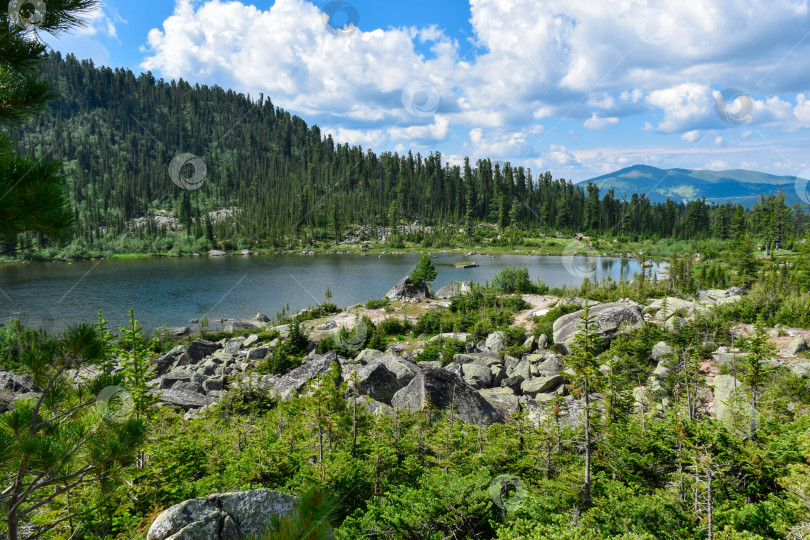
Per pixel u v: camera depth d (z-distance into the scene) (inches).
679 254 6530.5
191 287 4207.7
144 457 549.0
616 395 891.4
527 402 1298.0
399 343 2283.5
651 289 3203.7
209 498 393.7
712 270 4035.4
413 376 1302.9
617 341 1620.3
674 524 536.7
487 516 541.6
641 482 654.5
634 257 6761.8
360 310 3120.1
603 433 727.7
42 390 213.8
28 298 3565.5
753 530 512.1
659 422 811.4
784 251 5521.7
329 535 116.2
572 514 553.6
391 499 595.2
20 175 149.9
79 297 3646.7
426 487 569.9
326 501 119.8
